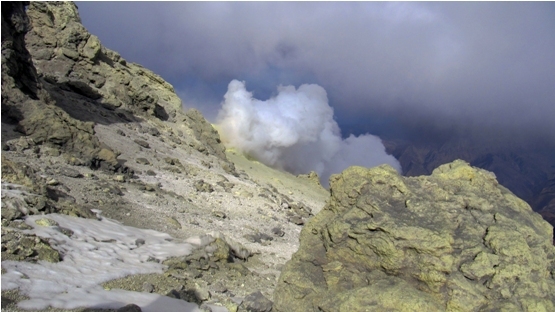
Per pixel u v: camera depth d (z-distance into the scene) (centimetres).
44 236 1050
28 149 1886
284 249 1853
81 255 1048
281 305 866
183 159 3103
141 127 3266
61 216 1252
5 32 2084
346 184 959
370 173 945
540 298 739
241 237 1841
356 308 748
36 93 2291
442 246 771
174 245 1340
